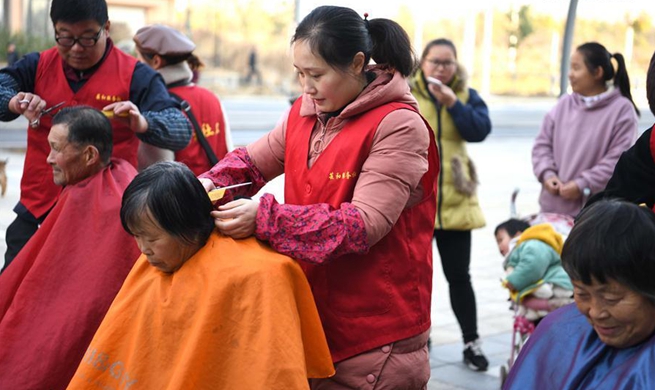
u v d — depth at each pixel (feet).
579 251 6.64
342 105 8.87
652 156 8.59
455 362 17.13
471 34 154.92
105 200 10.59
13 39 95.40
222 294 8.21
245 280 8.20
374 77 9.04
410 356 9.22
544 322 7.64
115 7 109.09
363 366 8.99
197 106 15.75
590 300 6.76
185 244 8.49
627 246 6.49
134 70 13.07
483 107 17.58
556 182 16.65
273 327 8.07
